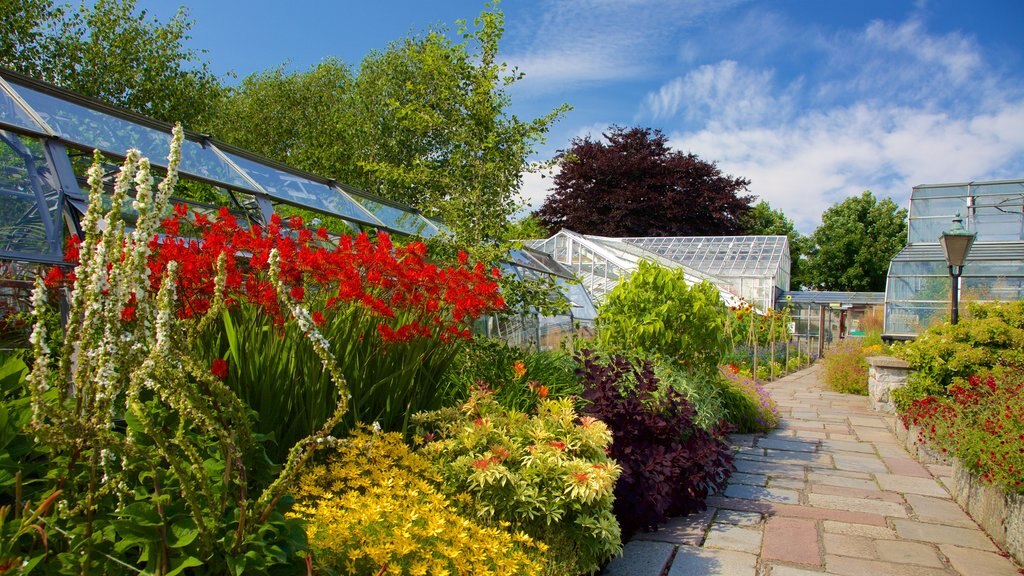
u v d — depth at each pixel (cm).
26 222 448
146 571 178
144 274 180
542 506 352
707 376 828
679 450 502
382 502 261
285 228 722
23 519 165
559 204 3556
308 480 292
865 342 1761
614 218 3416
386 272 386
